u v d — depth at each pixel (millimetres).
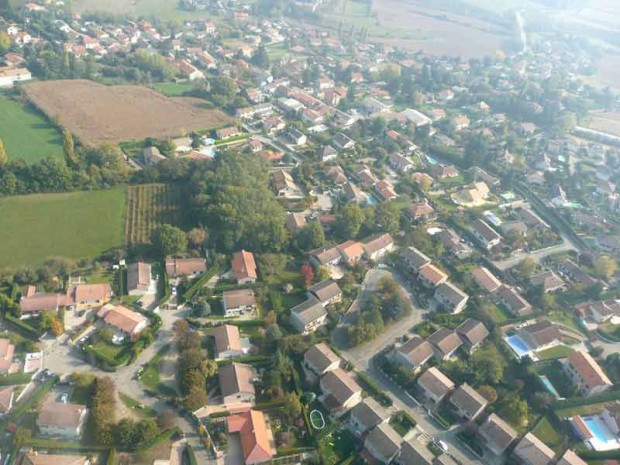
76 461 133125
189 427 149500
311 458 144750
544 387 173375
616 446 158500
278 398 160250
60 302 182000
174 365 168125
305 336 181875
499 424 154875
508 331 198500
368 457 146250
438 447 152750
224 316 188500
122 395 155750
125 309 182500
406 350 177125
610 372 183875
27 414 146250
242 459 142750
